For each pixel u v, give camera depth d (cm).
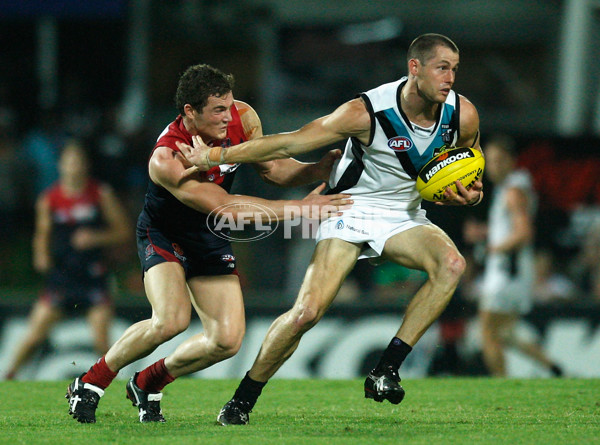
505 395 1969
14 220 3678
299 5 4575
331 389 2098
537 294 3409
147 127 4059
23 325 2934
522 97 4603
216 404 1878
